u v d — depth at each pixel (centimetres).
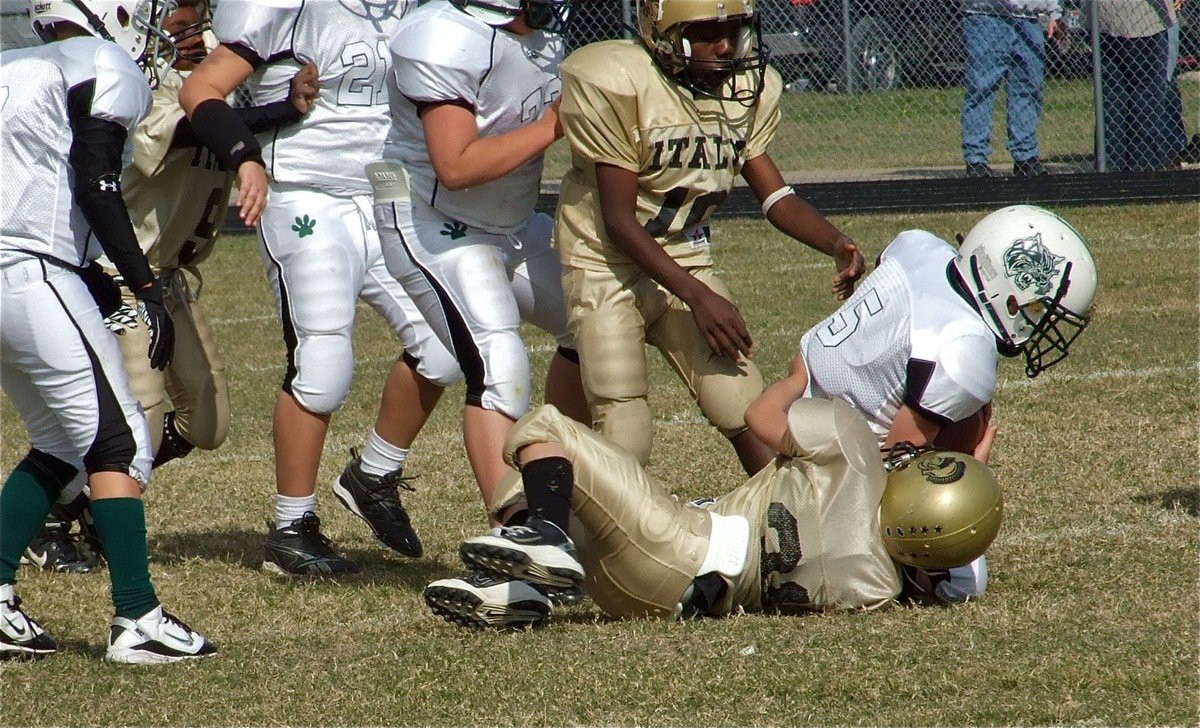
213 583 1767
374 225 1831
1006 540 1706
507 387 1639
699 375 1590
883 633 1352
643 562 1409
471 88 1596
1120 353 2856
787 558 1420
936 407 1434
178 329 1923
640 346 1600
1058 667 1248
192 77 1709
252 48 1727
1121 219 4497
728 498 1482
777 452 1531
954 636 1338
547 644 1377
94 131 1380
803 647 1323
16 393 1445
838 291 1648
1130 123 5269
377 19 1781
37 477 1452
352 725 1212
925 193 5131
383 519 1872
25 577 1825
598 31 4988
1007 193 5038
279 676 1341
